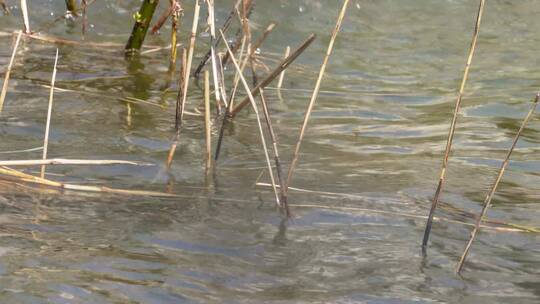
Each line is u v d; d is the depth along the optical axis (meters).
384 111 11.20
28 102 10.15
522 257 7.19
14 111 9.81
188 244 7.05
